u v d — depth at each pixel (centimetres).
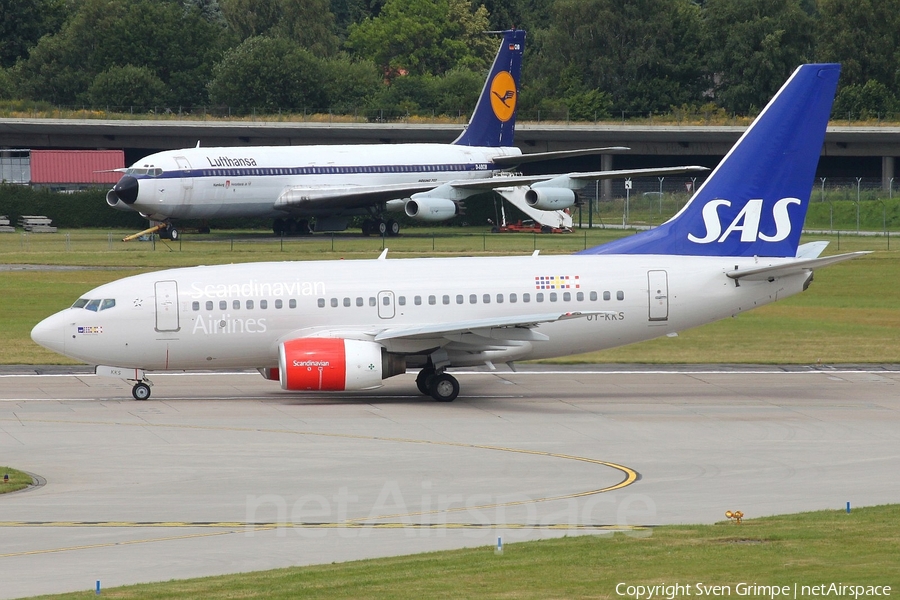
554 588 6625
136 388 14425
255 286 14425
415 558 7431
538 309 14612
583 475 10194
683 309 14862
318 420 12950
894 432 12288
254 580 6888
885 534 7806
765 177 15125
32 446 11444
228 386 15525
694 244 15200
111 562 7556
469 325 13700
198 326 14238
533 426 12619
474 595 6506
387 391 15162
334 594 6556
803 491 9556
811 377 16488
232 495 9444
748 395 14912
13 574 7281
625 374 16750
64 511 8925
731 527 8119
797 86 14988
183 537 8181
